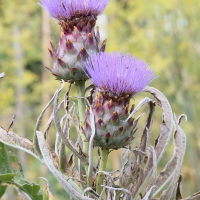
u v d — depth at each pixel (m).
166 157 2.41
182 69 2.18
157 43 2.28
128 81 0.84
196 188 2.18
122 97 0.84
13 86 3.17
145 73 0.84
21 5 2.99
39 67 3.65
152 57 2.27
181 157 0.87
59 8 0.86
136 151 0.86
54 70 0.87
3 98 2.77
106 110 0.84
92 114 0.83
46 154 0.83
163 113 0.89
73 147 0.85
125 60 0.84
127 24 2.65
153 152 0.85
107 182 0.87
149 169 0.88
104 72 0.84
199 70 2.08
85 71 0.86
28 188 0.86
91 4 0.86
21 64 3.04
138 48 2.44
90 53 0.86
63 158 0.87
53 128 2.89
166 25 2.16
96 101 0.85
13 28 3.04
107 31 2.50
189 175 2.32
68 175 0.87
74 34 0.85
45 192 0.88
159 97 0.90
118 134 0.84
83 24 0.86
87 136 0.84
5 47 2.91
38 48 3.25
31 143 0.88
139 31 2.35
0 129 0.88
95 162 2.14
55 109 0.84
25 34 2.88
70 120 0.87
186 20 2.12
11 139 0.88
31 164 2.79
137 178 0.88
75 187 0.87
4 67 2.95
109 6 2.44
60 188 2.15
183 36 2.15
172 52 2.19
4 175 0.85
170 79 2.19
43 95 3.07
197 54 2.13
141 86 0.84
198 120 2.12
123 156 0.90
